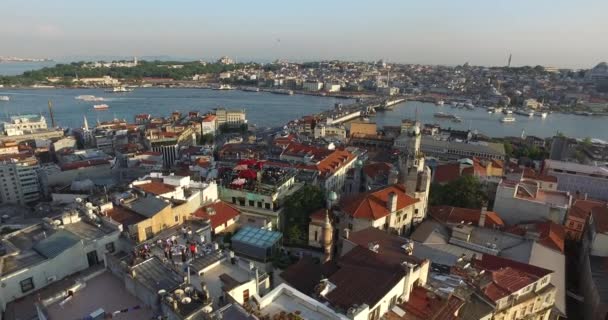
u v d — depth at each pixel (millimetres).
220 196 111000
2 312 45125
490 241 84375
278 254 80562
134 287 42719
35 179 173625
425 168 104812
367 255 60844
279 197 108188
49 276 50375
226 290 44375
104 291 44219
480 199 113000
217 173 131875
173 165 193875
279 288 46375
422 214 100312
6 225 120312
